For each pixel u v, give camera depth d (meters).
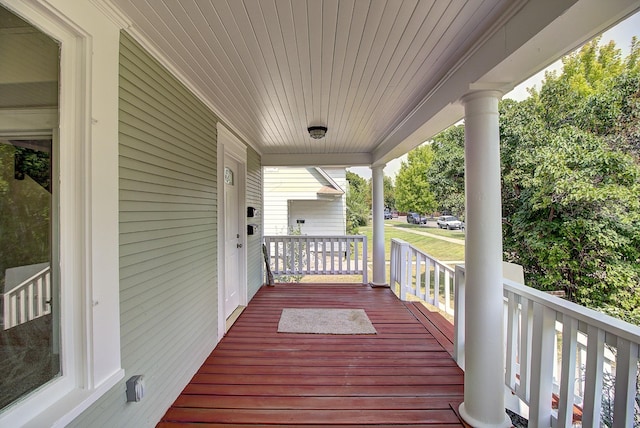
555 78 5.84
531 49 1.45
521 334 1.98
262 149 5.26
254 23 1.62
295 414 2.03
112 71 1.50
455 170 9.48
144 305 1.83
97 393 1.36
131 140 1.70
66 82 1.31
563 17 1.21
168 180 2.12
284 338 3.27
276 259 5.89
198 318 2.66
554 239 5.11
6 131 1.18
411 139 3.47
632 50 5.40
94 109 1.38
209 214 2.94
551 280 5.16
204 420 1.98
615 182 4.65
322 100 2.86
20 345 1.20
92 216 1.38
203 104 2.77
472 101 1.94
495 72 1.69
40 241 1.27
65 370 1.31
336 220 9.22
